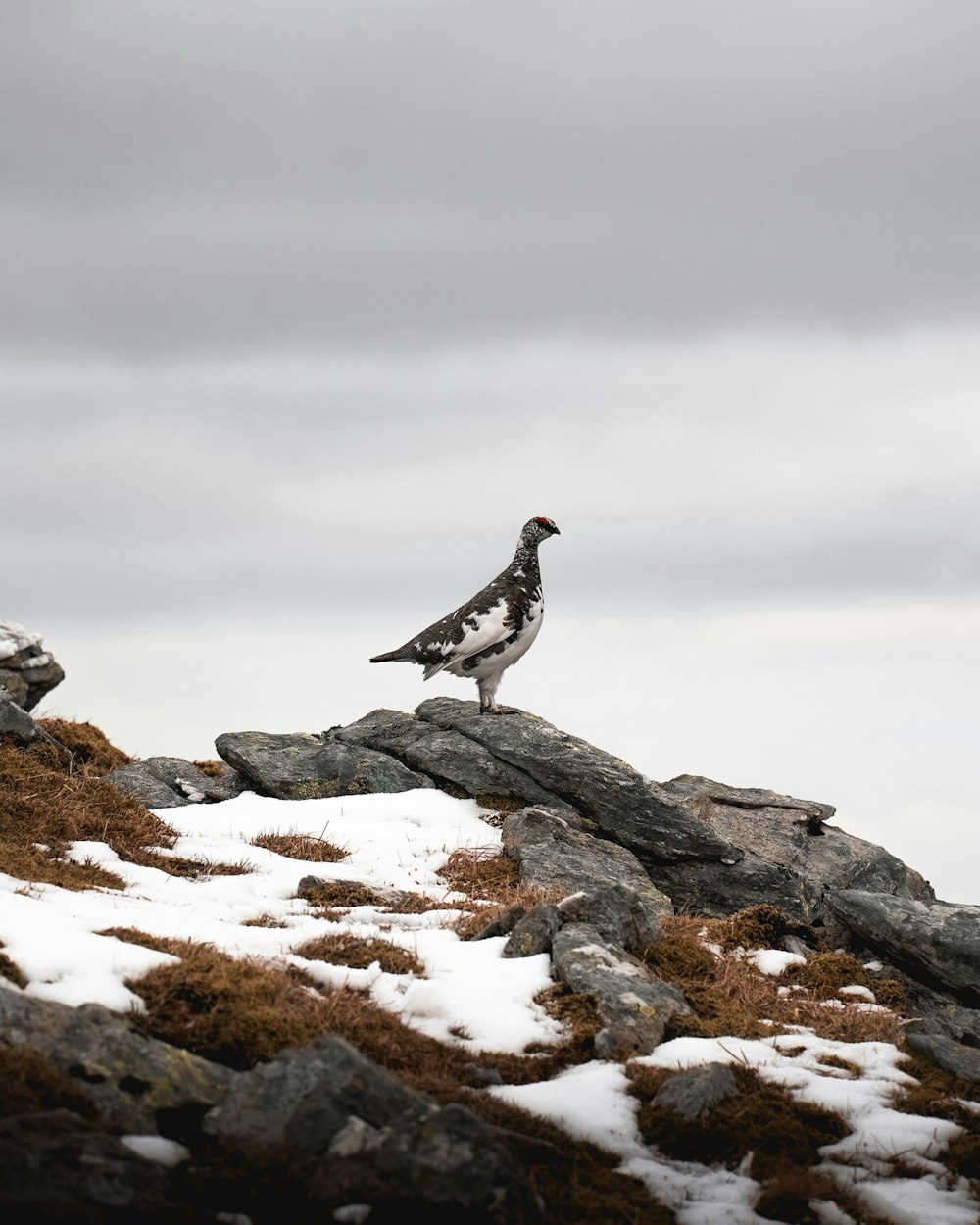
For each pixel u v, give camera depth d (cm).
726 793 2388
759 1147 1070
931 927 1738
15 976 1105
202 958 1212
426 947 1470
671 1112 1121
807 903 2130
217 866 1847
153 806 2225
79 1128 816
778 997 1560
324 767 2344
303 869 1873
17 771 1992
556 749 2258
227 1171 841
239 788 2380
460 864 1967
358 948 1422
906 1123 1138
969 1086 1256
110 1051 953
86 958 1166
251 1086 927
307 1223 795
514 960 1426
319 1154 851
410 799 2236
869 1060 1304
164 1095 937
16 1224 718
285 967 1310
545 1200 922
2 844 1664
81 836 1841
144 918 1401
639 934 1582
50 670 2550
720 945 1738
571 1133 1080
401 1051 1166
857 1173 1044
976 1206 1002
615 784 2170
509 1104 1099
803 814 2344
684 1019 1344
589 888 1870
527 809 2100
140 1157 807
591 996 1329
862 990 1645
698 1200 991
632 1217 936
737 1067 1214
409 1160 827
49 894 1448
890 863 2272
